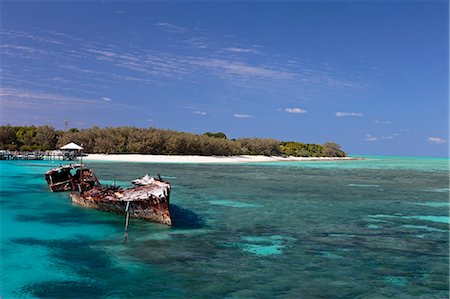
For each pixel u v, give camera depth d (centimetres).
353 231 2030
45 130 8988
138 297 1106
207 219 2231
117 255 1484
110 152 8719
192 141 9694
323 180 5041
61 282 1207
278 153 12469
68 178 3331
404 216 2530
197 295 1126
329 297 1135
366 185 4575
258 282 1240
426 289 1215
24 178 4125
